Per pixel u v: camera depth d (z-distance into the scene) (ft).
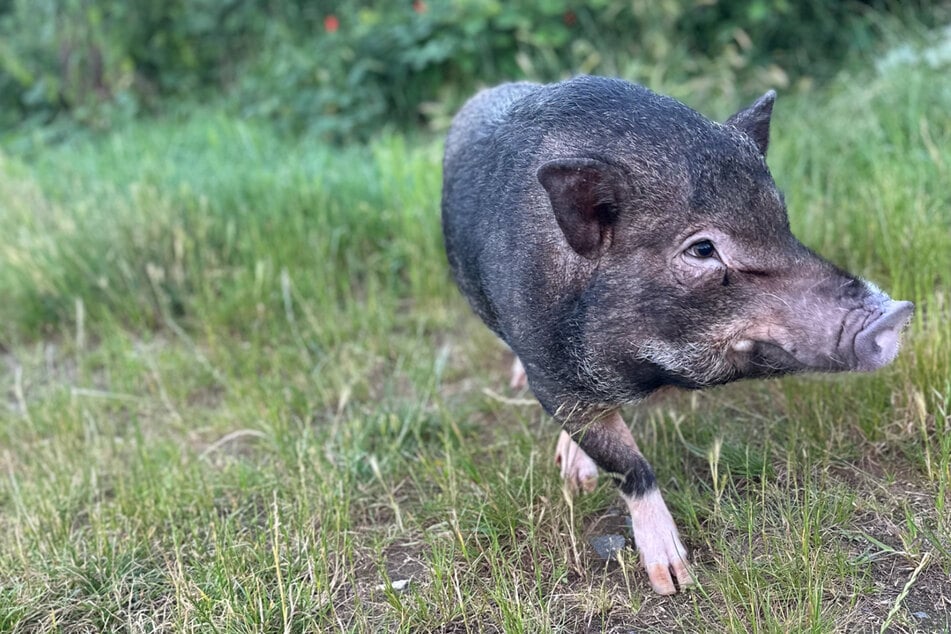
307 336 6.42
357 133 9.84
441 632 4.20
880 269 5.80
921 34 8.57
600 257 3.95
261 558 4.53
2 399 6.34
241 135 9.32
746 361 3.85
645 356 3.94
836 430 4.83
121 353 6.51
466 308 6.74
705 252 3.79
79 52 11.05
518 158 4.29
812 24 9.81
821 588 4.02
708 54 9.69
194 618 4.28
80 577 4.57
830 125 7.48
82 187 8.27
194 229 7.35
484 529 4.60
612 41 9.69
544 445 5.13
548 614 4.12
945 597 4.02
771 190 3.82
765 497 4.56
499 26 9.68
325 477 5.06
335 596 4.43
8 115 11.12
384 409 5.58
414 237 7.03
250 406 5.78
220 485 5.14
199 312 6.72
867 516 4.42
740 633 3.90
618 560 4.36
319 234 7.35
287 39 10.51
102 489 5.31
